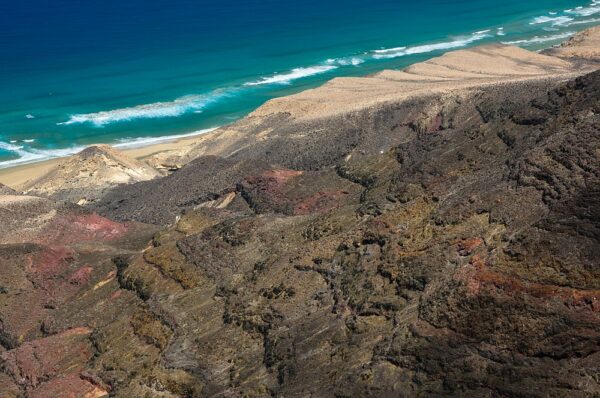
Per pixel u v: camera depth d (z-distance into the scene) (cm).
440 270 3900
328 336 3938
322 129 9244
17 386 4750
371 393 3394
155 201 8006
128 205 8144
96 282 5712
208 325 4553
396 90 10294
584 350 3103
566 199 3819
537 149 4300
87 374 4519
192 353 4328
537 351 3184
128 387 4284
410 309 3772
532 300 3369
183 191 7969
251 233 5372
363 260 4381
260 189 7175
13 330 5409
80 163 9350
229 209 7194
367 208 5038
